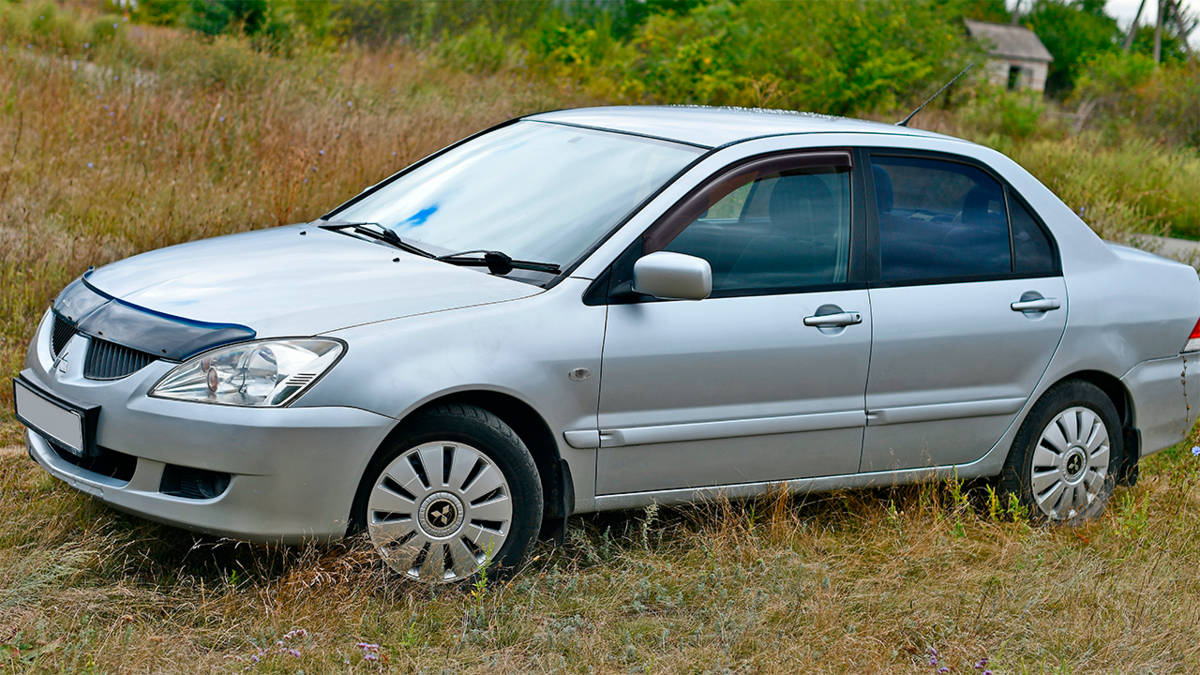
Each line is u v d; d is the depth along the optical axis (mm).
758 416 3846
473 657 3156
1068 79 68312
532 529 3578
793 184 3990
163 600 3297
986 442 4375
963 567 4047
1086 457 4625
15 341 5414
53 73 11328
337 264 3750
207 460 3131
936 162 4309
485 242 3910
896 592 3834
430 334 3332
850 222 4051
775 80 17828
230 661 2996
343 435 3182
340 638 3211
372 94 13125
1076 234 4570
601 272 3607
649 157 4027
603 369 3561
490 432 3441
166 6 21766
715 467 3869
